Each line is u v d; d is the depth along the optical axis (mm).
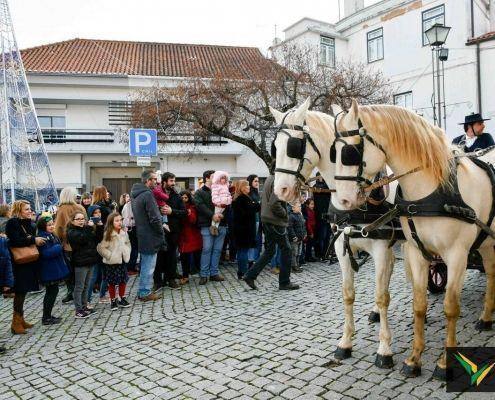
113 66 21750
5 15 12781
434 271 5730
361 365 3762
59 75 19641
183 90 13625
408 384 3340
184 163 21547
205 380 3711
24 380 4086
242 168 22156
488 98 17109
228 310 5965
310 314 5445
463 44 17797
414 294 3479
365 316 5156
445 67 18484
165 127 13953
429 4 19047
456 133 18156
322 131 3934
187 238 7965
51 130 20250
